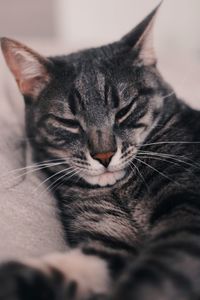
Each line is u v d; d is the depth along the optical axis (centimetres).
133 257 27
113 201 32
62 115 32
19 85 35
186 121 34
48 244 29
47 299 21
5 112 38
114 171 31
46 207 32
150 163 32
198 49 71
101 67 33
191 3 71
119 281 21
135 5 71
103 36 73
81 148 32
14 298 20
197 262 22
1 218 29
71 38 73
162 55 51
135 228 31
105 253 28
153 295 20
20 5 76
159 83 34
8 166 33
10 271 21
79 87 32
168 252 22
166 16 71
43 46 48
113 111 32
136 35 34
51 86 33
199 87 44
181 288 20
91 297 24
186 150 32
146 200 31
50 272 23
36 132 34
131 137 32
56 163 33
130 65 33
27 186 32
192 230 25
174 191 29
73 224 32
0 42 34
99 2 72
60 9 74
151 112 33
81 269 25
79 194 33
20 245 28
